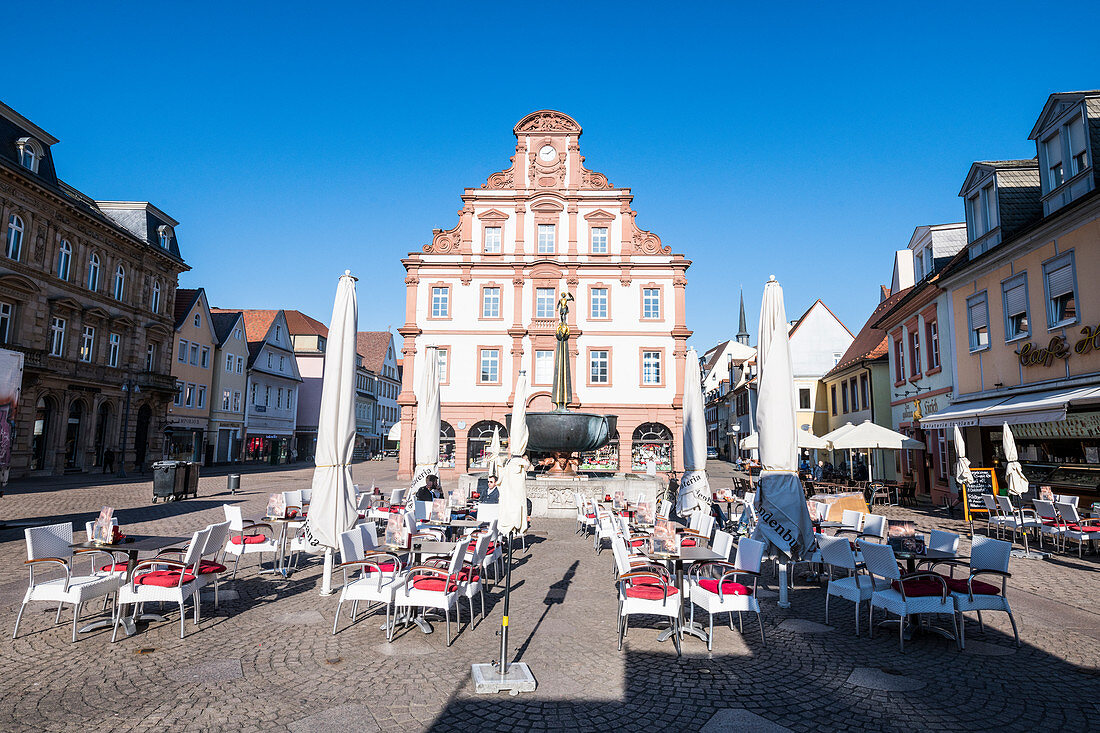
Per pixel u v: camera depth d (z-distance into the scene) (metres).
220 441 46.03
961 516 18.56
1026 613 7.91
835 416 36.09
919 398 23.45
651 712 4.96
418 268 36.78
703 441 15.94
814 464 36.78
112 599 8.18
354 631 6.99
